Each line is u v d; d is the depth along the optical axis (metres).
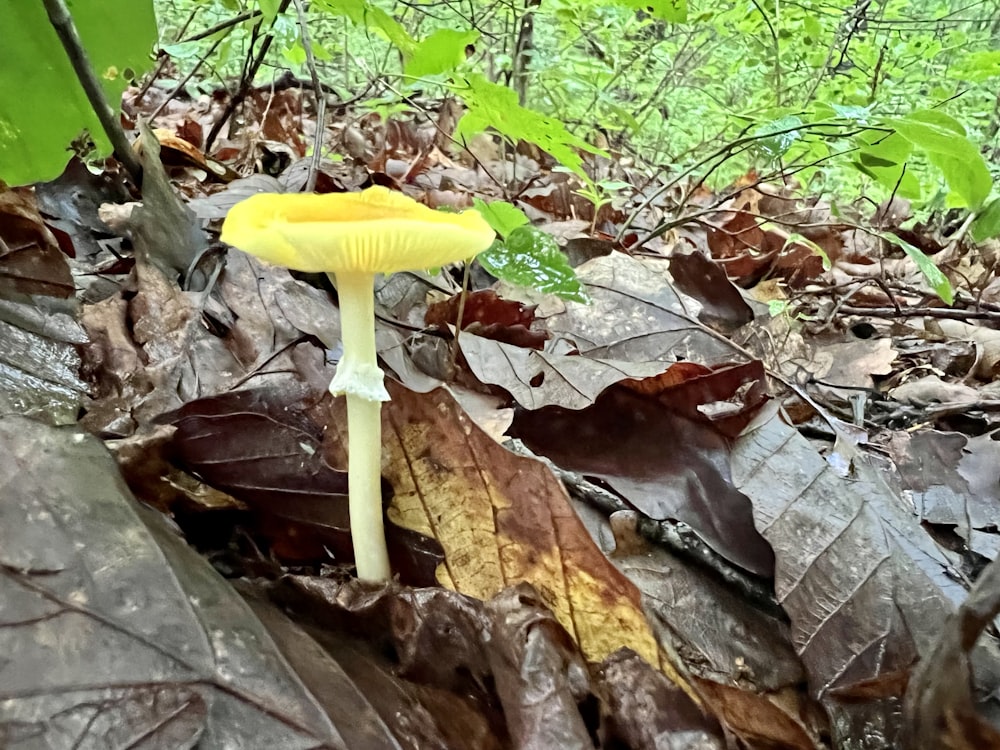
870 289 0.46
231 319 0.21
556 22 0.58
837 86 0.55
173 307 0.20
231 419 0.15
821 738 0.13
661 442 0.18
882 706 0.13
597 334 0.26
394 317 0.25
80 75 0.18
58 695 0.10
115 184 0.27
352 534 0.15
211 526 0.16
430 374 0.22
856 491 0.17
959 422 0.28
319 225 0.12
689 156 0.68
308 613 0.14
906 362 0.36
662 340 0.26
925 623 0.15
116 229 0.25
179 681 0.11
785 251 0.45
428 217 0.14
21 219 0.18
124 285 0.22
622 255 0.29
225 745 0.10
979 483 0.22
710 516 0.17
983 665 0.14
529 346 0.24
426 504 0.15
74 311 0.19
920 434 0.24
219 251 0.23
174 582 0.12
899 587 0.15
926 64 0.62
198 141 0.45
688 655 0.14
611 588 0.13
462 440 0.14
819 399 0.29
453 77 0.26
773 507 0.17
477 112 0.27
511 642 0.13
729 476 0.18
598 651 0.14
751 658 0.15
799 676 0.14
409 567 0.15
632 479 0.18
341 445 0.15
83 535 0.11
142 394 0.18
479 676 0.13
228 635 0.11
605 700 0.13
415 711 0.12
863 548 0.16
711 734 0.12
